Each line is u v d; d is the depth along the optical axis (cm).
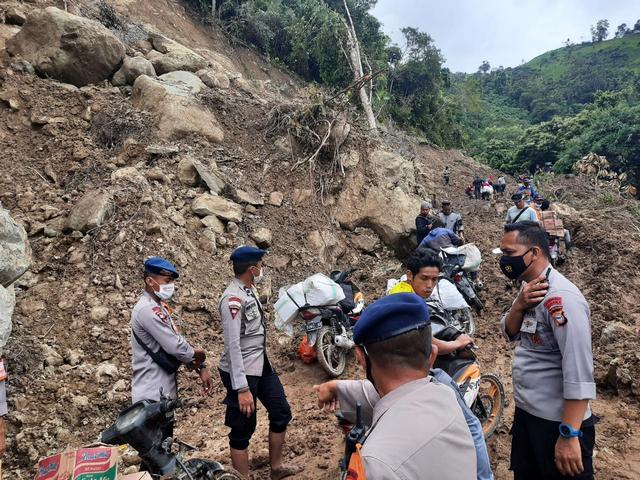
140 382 336
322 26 2295
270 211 849
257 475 393
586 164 2583
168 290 349
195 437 457
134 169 767
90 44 954
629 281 771
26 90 886
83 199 686
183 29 1969
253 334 360
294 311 545
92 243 645
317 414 488
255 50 2403
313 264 801
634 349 529
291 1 2783
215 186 809
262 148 949
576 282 809
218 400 520
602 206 1456
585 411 246
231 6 2356
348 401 227
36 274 615
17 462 424
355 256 873
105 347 543
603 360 533
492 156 4203
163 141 858
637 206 1256
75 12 1191
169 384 344
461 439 147
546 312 254
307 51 2512
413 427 143
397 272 858
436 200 1355
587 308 248
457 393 234
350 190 922
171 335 338
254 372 355
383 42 2967
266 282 727
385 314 161
